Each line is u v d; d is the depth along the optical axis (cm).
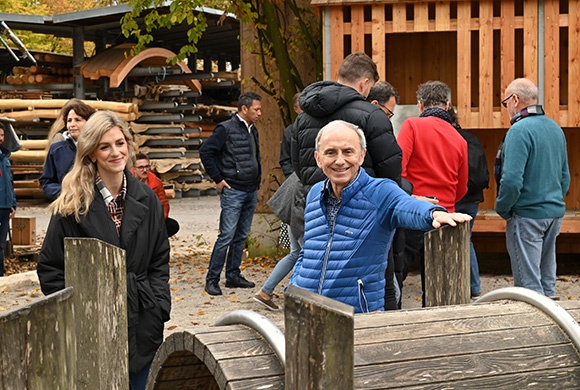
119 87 2072
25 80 1972
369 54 948
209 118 2478
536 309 267
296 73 1036
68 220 374
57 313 211
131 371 379
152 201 389
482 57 870
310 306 200
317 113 488
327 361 198
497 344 246
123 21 1045
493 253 1055
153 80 2142
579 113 856
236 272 864
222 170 824
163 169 2095
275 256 1062
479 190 755
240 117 830
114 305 316
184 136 2195
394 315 258
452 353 239
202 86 2289
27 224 1160
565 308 269
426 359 235
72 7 3341
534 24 859
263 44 1036
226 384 223
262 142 1065
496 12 891
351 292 376
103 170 378
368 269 375
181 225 1543
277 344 230
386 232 373
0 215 942
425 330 247
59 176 570
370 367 229
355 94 485
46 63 2052
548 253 629
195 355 252
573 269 966
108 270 315
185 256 1120
